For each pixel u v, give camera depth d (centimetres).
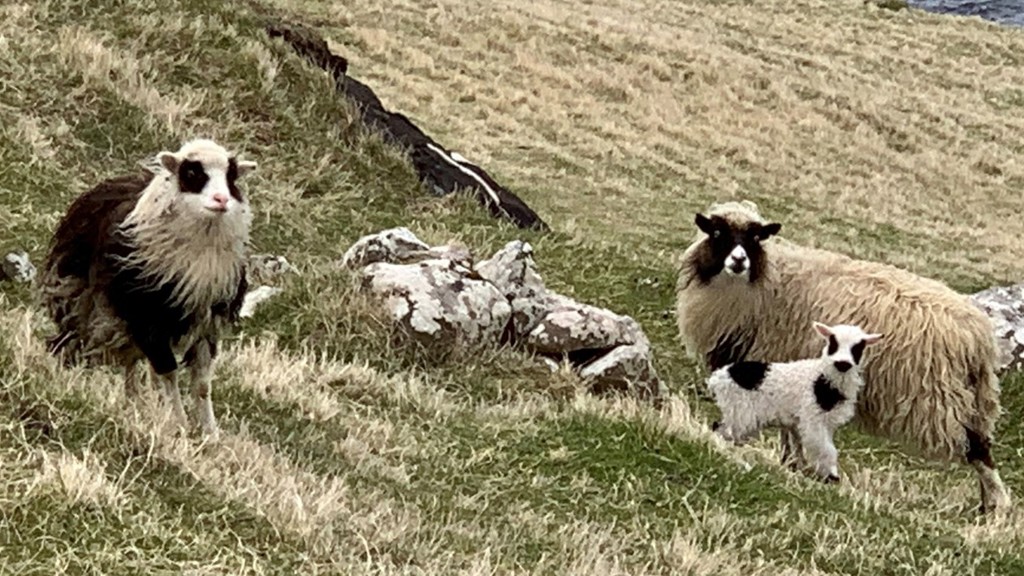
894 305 1045
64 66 1427
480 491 785
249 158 1493
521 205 1742
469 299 1137
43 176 1245
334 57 1823
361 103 1748
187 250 690
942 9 5719
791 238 2202
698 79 3162
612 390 1105
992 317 1402
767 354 1103
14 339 720
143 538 544
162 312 698
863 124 3134
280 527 597
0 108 1325
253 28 1711
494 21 3225
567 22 3372
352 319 1105
